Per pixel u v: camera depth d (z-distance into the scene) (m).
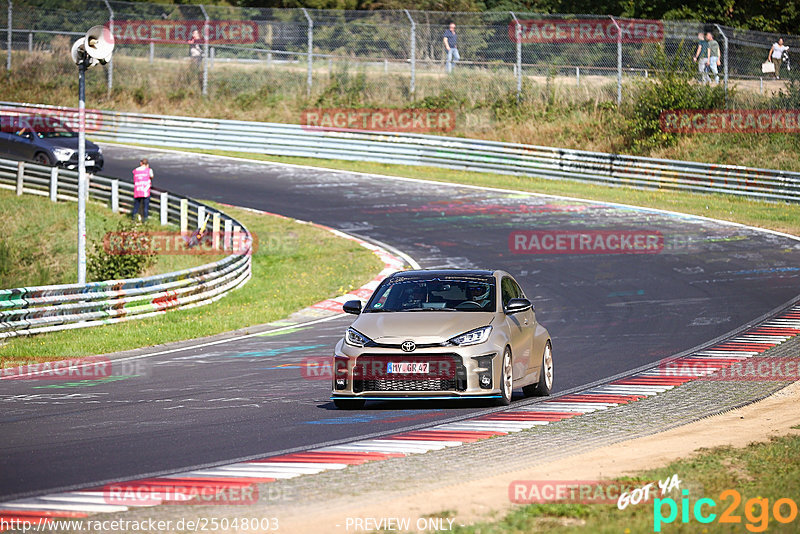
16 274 104.50
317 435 36.31
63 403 44.81
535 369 45.31
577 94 165.88
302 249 106.38
